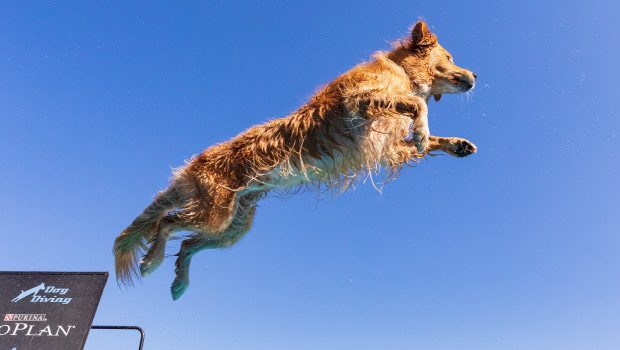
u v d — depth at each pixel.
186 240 2.25
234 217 2.21
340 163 2.09
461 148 2.09
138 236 2.19
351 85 2.04
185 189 2.13
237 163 2.11
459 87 2.21
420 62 2.18
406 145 2.14
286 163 2.09
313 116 2.07
